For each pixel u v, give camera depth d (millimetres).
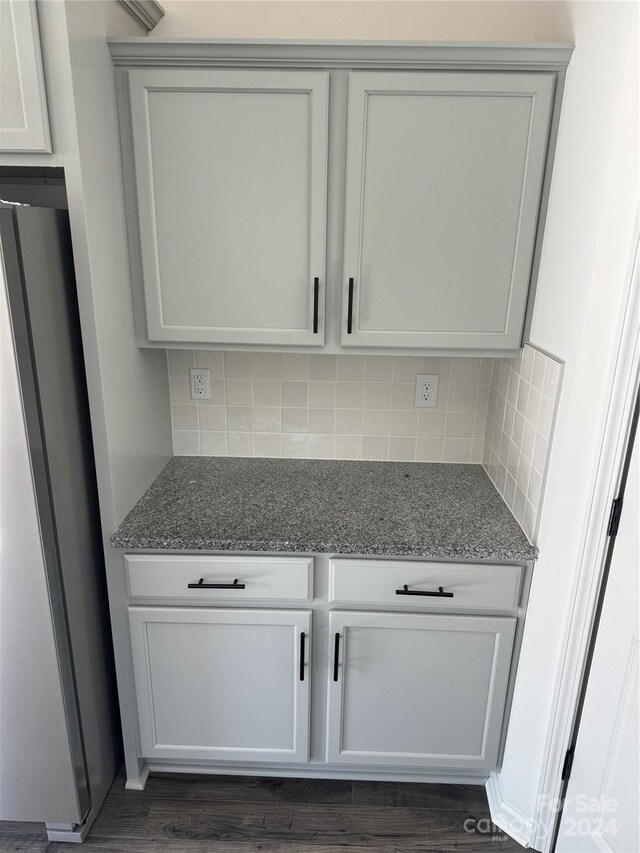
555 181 1511
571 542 1427
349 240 1588
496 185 1541
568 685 1501
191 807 1794
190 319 1687
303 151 1525
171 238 1613
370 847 1687
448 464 2104
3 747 1561
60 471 1446
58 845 1678
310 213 1572
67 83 1282
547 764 1590
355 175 1534
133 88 1483
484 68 1451
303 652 1674
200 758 1831
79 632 1585
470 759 1807
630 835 1293
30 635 1454
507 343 1678
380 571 1603
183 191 1572
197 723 1792
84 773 1647
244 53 1446
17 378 1273
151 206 1587
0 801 1622
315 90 1467
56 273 1388
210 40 1431
